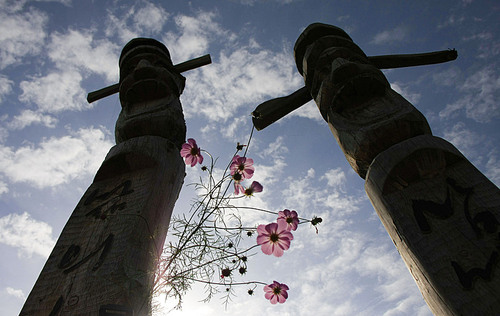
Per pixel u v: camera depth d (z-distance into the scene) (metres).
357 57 4.82
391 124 3.22
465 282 2.14
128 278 2.30
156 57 5.62
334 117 3.83
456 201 2.57
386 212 2.80
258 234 2.90
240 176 2.99
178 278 2.54
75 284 2.35
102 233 2.73
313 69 5.12
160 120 3.93
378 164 3.01
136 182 3.21
